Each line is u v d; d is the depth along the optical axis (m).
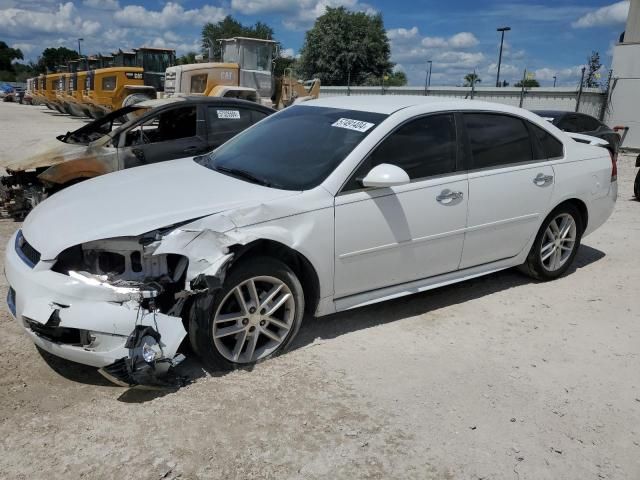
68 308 3.02
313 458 2.76
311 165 3.89
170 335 3.09
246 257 3.41
